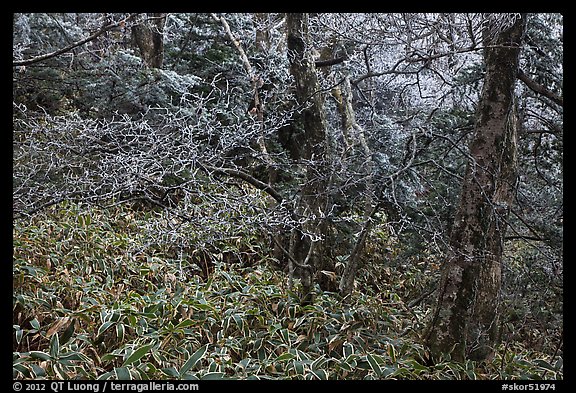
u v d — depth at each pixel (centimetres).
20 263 450
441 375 395
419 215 500
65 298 445
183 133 389
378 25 470
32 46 583
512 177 467
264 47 691
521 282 469
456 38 458
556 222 484
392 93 653
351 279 500
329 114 630
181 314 427
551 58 505
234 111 638
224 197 412
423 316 544
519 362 446
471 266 412
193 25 693
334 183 500
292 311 461
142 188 392
